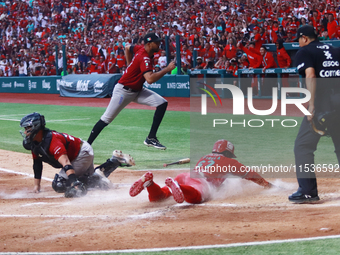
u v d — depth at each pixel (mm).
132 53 12398
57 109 28516
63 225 6383
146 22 43031
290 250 5027
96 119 22719
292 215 6445
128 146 15062
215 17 35844
